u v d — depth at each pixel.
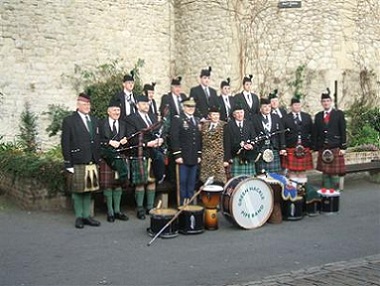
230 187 6.85
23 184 8.01
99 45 12.97
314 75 12.66
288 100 12.76
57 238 6.37
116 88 12.21
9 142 11.20
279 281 4.84
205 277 4.99
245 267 5.29
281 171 8.65
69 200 7.94
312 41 12.71
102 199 8.12
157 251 5.84
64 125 6.86
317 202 7.66
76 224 6.88
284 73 12.86
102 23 13.01
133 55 13.56
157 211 6.54
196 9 13.65
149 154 7.42
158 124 7.54
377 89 13.38
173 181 7.93
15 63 11.78
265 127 8.37
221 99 9.13
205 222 6.81
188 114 7.61
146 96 7.84
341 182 9.45
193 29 13.73
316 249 5.92
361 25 13.16
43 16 12.12
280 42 12.91
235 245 6.09
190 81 13.83
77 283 4.83
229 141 7.68
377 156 10.96
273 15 12.96
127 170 7.18
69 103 12.50
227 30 13.24
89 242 6.20
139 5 13.63
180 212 6.55
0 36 11.58
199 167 7.62
